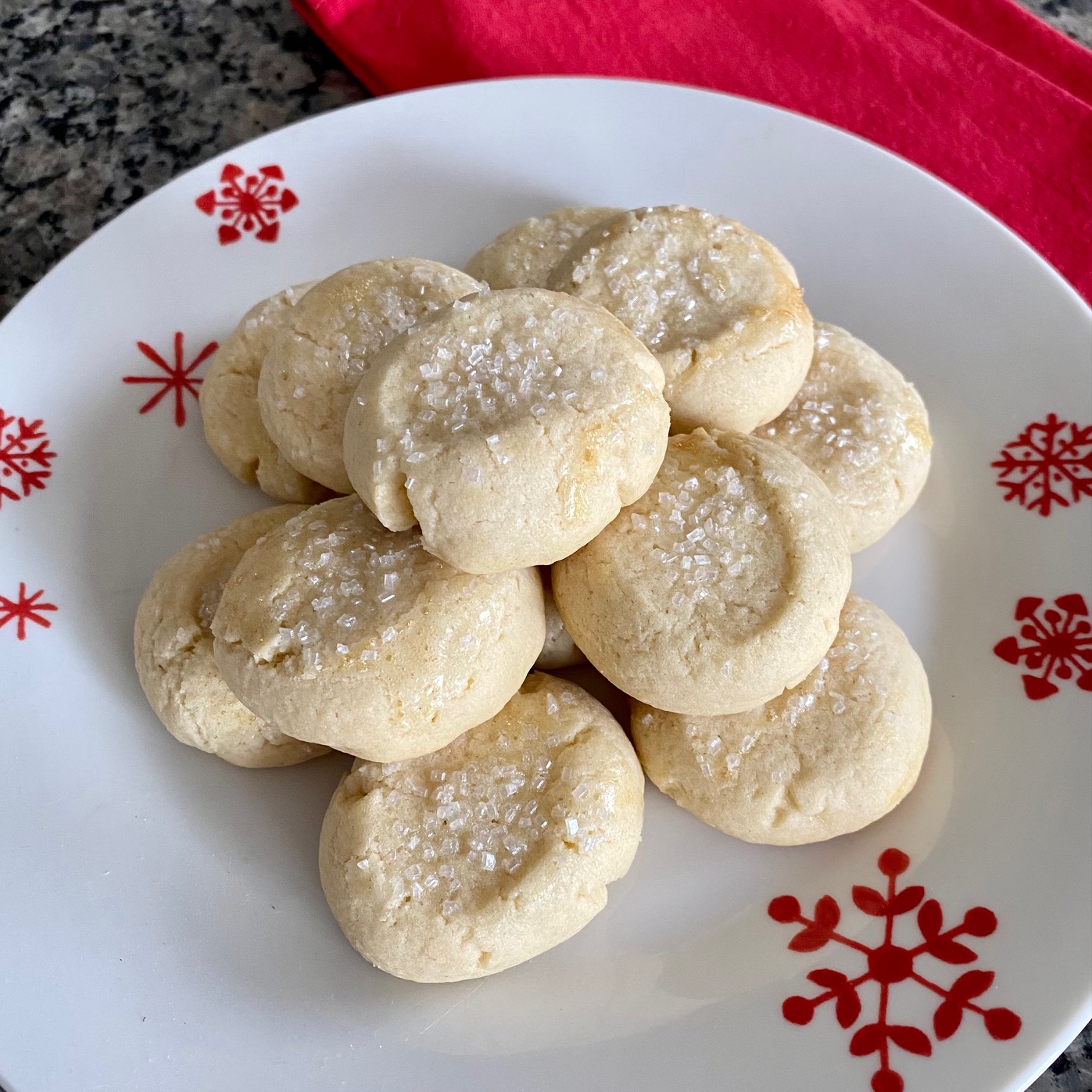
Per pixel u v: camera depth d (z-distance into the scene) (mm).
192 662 231
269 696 209
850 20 314
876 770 223
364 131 290
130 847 230
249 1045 213
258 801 235
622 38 314
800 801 223
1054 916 216
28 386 265
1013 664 244
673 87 292
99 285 274
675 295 238
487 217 291
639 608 215
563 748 223
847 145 287
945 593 255
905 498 250
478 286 245
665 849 233
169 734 240
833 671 230
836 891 226
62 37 346
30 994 215
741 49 314
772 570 216
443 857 215
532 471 199
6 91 337
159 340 273
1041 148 305
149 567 257
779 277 242
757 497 221
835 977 216
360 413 208
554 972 222
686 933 225
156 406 269
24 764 234
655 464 210
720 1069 210
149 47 345
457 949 209
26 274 310
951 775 235
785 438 248
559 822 215
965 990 211
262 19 350
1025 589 250
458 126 292
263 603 211
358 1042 214
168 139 330
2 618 245
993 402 268
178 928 223
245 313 280
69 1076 210
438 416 204
